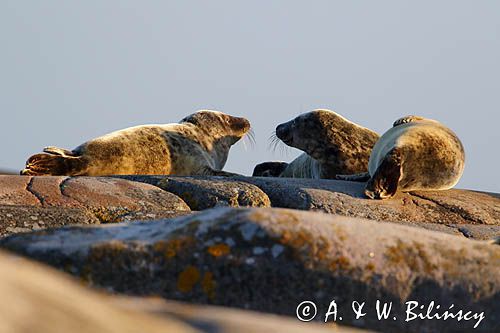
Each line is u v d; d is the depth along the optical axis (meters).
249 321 9.42
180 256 17.20
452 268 18.12
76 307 8.33
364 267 17.59
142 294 17.00
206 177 44.41
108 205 37.50
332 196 43.84
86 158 55.28
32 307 8.09
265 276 17.25
